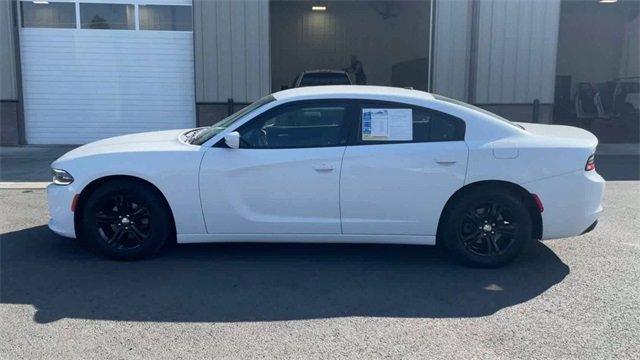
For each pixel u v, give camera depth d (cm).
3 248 562
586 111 1688
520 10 1317
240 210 509
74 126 1334
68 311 422
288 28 2214
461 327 399
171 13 1318
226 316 415
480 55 1323
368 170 500
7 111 1284
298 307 432
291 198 506
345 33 2225
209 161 506
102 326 398
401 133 509
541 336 386
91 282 478
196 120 1329
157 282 479
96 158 515
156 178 506
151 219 518
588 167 506
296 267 519
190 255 547
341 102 515
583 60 2153
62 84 1318
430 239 516
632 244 591
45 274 495
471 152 499
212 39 1296
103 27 1309
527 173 498
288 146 510
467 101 1360
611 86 1716
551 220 505
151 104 1345
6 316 413
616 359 355
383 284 480
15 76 1277
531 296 455
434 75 1347
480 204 508
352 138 509
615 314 421
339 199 505
